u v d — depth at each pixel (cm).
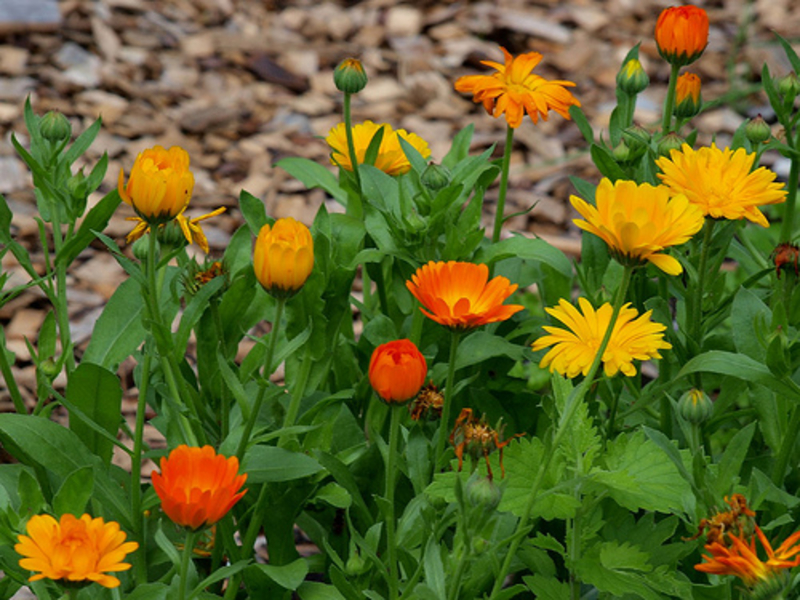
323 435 141
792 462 141
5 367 142
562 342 132
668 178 136
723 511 127
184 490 123
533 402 149
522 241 145
